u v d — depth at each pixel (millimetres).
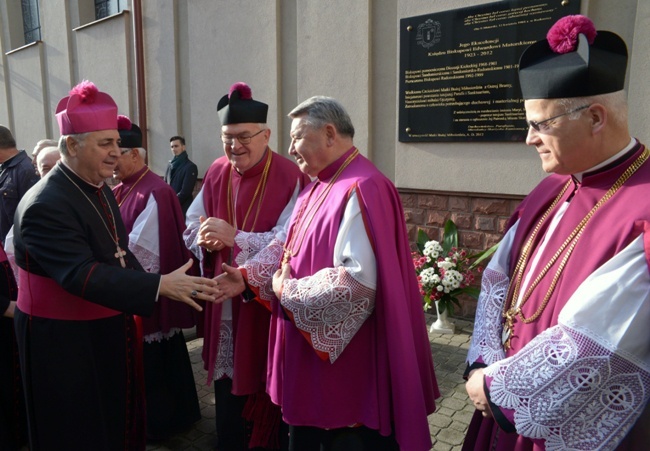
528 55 1251
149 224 2736
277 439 2381
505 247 1537
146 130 6793
